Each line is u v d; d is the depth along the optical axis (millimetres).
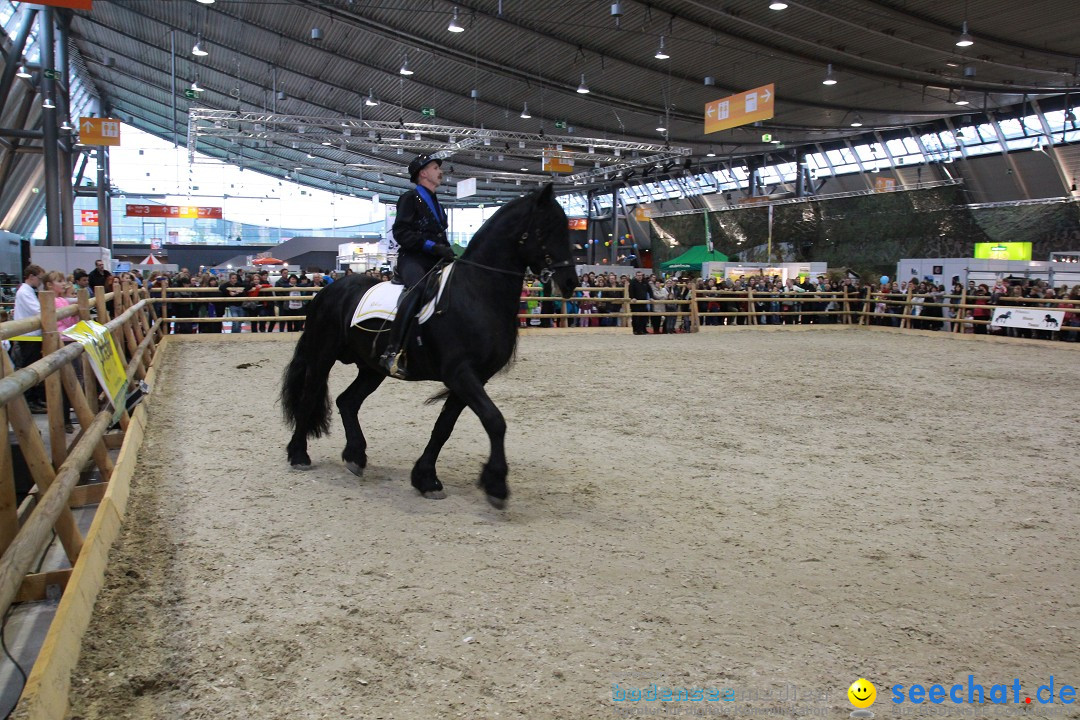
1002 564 3861
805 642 2996
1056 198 24984
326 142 32062
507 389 9352
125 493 4598
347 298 5152
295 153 45125
